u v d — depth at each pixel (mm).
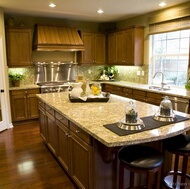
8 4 4156
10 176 2783
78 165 2293
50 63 5801
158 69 5238
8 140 4020
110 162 2035
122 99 3260
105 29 6363
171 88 4602
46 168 2980
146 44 5305
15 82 5027
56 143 2988
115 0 3955
